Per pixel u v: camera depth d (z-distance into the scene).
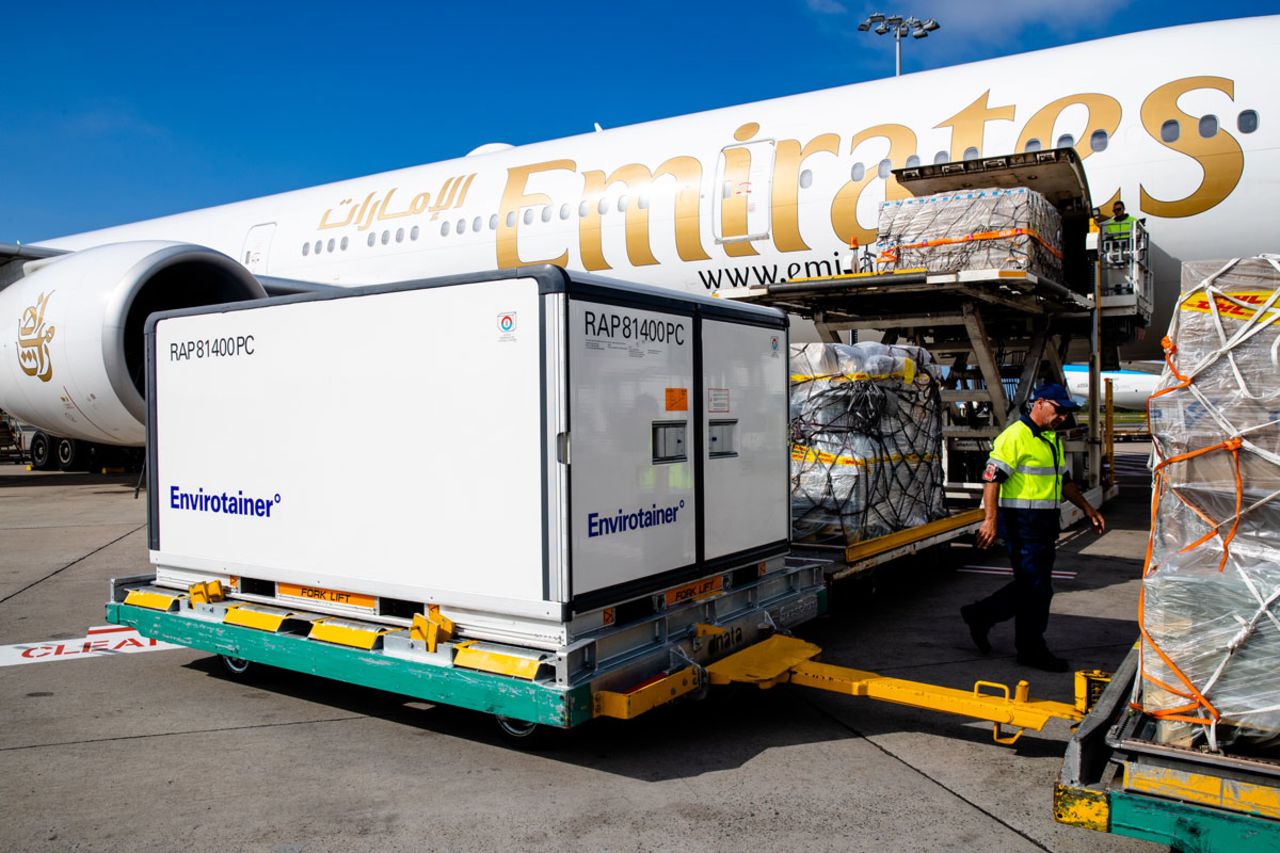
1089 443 10.09
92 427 11.37
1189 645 2.82
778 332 4.93
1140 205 9.45
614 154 13.07
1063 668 5.00
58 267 11.18
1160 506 3.01
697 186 11.94
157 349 5.04
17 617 6.49
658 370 4.02
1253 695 2.70
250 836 3.13
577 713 3.48
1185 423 2.94
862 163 10.79
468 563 3.83
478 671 3.76
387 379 4.04
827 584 5.52
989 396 8.81
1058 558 8.34
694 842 3.06
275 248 16.91
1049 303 8.56
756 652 4.42
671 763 3.77
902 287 7.59
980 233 7.85
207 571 4.89
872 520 6.18
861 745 3.97
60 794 3.49
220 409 4.73
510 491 3.67
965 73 10.87
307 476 4.38
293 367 4.39
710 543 4.40
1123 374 31.31
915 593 7.02
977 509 8.05
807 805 3.35
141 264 10.55
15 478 18.09
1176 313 3.12
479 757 3.86
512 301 3.62
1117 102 9.62
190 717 4.41
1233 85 9.12
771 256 11.48
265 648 4.48
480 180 14.46
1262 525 2.79
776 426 4.95
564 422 3.51
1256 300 2.93
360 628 4.23
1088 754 2.94
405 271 14.89
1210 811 2.57
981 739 4.04
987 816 3.25
